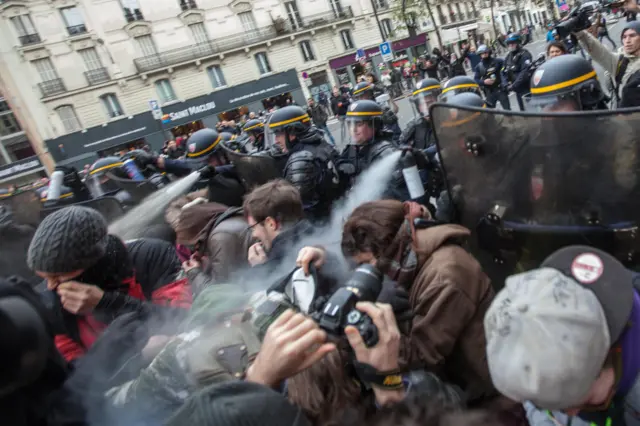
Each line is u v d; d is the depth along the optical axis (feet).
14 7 80.89
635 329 2.25
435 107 4.72
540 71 5.89
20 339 2.30
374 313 3.06
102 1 86.53
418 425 3.11
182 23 92.79
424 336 3.84
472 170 4.61
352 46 106.52
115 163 13.04
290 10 101.04
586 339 2.02
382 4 109.40
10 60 81.20
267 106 100.01
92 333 4.31
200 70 93.91
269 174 9.70
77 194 13.98
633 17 15.03
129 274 4.90
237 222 6.10
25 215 11.76
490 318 2.36
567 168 3.84
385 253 4.13
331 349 2.92
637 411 2.32
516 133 4.06
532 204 4.15
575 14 10.96
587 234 3.88
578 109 5.65
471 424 3.37
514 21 142.00
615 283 2.28
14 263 8.70
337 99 41.65
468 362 3.89
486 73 24.06
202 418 2.20
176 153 38.29
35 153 83.76
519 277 2.40
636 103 8.97
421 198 6.77
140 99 90.07
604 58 10.57
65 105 85.05
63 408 2.81
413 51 113.91
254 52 97.76
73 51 85.15
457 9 132.87
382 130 8.83
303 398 3.06
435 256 4.11
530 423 3.16
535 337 2.08
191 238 6.43
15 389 2.31
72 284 4.26
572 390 2.02
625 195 3.62
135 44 89.56
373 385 3.06
